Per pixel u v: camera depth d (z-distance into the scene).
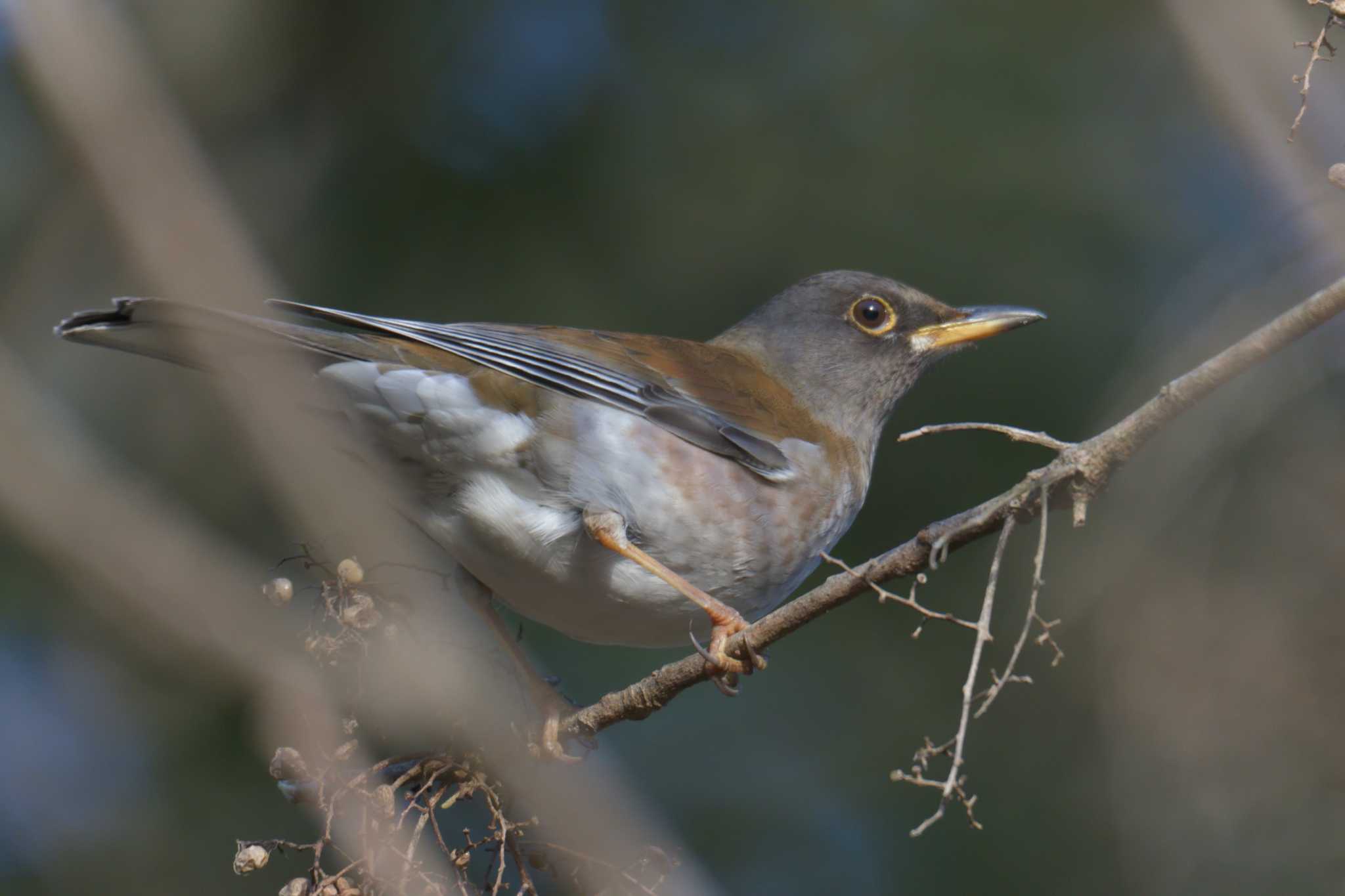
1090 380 11.38
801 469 9.24
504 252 11.64
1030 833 10.70
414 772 7.16
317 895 6.58
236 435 10.05
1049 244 11.58
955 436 11.53
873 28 11.99
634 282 11.64
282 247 11.62
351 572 7.28
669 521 8.70
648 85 12.00
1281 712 9.66
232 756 10.59
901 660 11.55
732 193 11.74
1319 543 9.70
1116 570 10.07
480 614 8.94
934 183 11.61
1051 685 10.87
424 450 8.45
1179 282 11.27
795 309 10.56
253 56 12.08
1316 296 5.75
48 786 10.59
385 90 12.06
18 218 11.48
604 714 7.86
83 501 9.45
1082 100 11.87
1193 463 9.86
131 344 7.71
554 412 8.53
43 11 9.59
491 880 7.11
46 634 10.74
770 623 7.13
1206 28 11.03
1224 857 9.67
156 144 9.83
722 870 11.12
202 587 9.45
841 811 11.35
